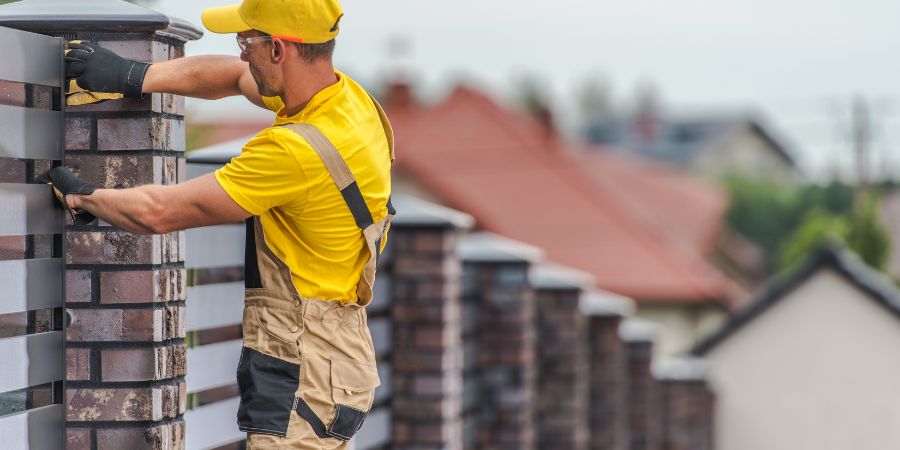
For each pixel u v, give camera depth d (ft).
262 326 48.14
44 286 52.24
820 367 263.29
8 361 50.26
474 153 431.43
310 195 46.52
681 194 558.56
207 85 52.26
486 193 412.36
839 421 261.85
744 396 267.59
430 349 99.96
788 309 264.52
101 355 53.11
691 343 389.60
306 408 47.85
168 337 54.08
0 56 49.11
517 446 124.98
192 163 63.46
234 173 46.03
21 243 51.03
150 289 52.90
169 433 54.03
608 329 166.81
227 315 65.57
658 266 391.65
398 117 451.53
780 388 265.54
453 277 102.78
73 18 52.01
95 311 53.11
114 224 47.83
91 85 52.19
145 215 46.42
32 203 51.26
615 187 530.27
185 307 55.88
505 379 125.80
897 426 259.19
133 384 53.11
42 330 52.60
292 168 45.91
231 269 66.03
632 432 189.78
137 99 52.75
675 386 213.46
